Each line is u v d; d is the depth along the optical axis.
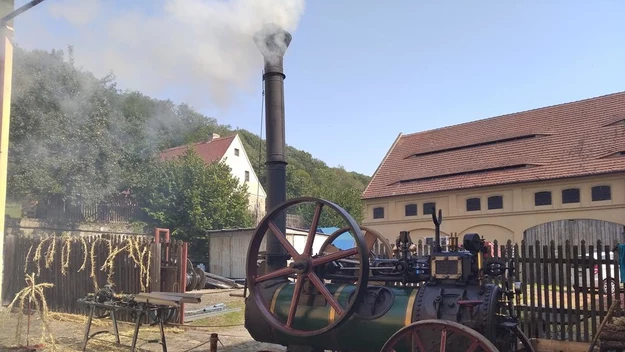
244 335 8.29
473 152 25.77
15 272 10.92
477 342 3.98
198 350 7.15
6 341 7.49
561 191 21.16
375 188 27.41
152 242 9.35
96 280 9.82
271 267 5.72
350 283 5.35
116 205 23.30
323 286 5.02
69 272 10.13
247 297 5.68
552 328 7.88
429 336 4.36
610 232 19.80
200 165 27.27
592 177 20.38
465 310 4.39
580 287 7.37
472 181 23.78
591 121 23.19
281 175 5.87
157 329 8.58
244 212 28.91
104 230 22.08
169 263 9.28
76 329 8.52
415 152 28.30
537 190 21.77
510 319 4.64
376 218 26.75
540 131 24.39
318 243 20.23
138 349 6.99
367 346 4.82
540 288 7.69
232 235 21.91
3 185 8.87
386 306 4.78
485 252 4.80
